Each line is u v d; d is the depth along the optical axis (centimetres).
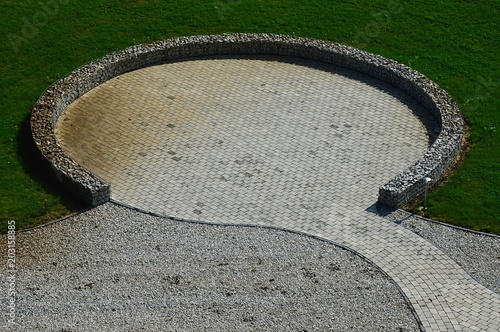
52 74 2706
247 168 2298
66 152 2345
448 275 1911
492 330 1761
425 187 2116
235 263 1945
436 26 2962
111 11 3072
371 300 1838
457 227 2061
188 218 2102
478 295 1855
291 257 1964
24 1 3098
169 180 2247
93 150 2362
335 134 2442
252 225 2073
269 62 2817
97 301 1831
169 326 1762
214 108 2562
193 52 2831
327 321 1778
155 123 2486
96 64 2681
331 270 1923
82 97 2603
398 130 2458
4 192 2173
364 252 1981
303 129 2466
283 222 2089
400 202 2128
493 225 2062
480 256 1970
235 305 1820
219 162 2322
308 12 3066
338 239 2025
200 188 2217
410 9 3066
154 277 1902
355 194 2192
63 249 1992
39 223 2075
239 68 2780
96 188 2116
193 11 3072
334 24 2989
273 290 1864
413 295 1853
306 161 2328
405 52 2825
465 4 3081
